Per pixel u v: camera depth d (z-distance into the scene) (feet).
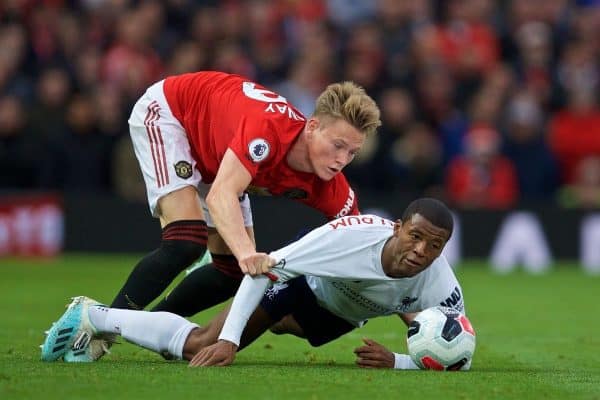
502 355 82.53
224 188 66.23
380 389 59.11
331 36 193.57
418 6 196.85
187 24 190.80
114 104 174.29
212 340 67.67
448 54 193.16
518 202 179.63
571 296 139.95
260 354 78.59
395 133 176.35
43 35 185.78
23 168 174.60
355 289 70.03
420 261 65.92
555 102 193.57
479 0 199.31
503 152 180.14
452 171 179.32
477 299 135.23
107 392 56.18
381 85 182.70
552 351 85.76
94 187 176.76
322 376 63.41
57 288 134.92
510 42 199.31
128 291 69.31
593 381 65.31
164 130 72.95
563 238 179.93
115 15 187.93
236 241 65.51
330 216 73.61
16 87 180.86
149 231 177.17
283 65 185.47
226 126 70.18
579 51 197.67
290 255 66.64
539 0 202.08
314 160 68.59
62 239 177.06
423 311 69.56
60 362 68.13
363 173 174.29
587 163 183.32
